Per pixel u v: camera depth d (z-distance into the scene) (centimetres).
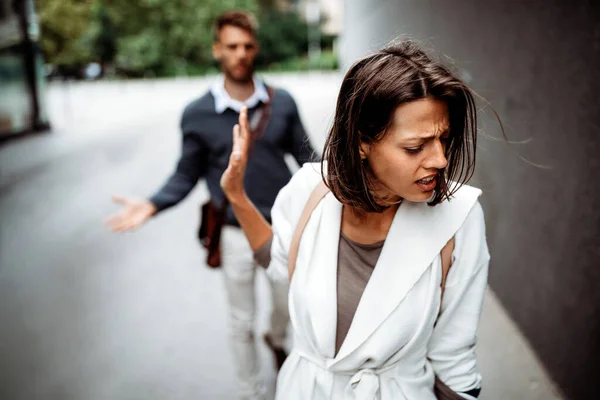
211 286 389
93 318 353
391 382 115
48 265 451
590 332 212
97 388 278
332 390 118
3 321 356
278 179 233
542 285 260
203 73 4600
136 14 4422
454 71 104
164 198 228
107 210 606
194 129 227
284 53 4944
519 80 279
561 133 236
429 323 111
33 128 1241
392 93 92
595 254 207
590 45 209
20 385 284
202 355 302
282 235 125
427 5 498
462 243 109
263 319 328
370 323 111
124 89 2856
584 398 217
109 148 1016
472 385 118
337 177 104
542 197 257
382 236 112
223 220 227
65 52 3344
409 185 97
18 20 1176
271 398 252
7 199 681
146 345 315
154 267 430
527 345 278
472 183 351
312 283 116
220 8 4516
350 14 1592
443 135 97
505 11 294
